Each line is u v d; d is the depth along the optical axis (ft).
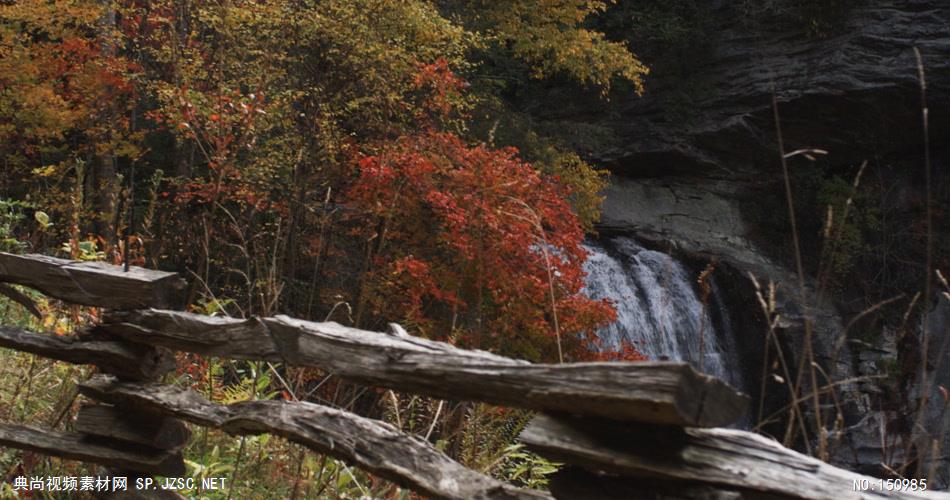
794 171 54.44
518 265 25.76
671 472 5.16
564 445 5.53
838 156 55.06
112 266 9.41
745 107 53.93
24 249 16.97
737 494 5.04
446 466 6.61
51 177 32.53
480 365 6.05
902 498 4.66
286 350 7.57
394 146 28.94
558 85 57.11
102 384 9.24
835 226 51.26
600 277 43.24
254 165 29.66
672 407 4.79
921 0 52.37
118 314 9.01
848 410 38.01
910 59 51.65
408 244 29.73
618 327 41.88
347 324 16.79
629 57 41.86
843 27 53.01
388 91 31.68
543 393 5.51
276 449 11.12
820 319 44.98
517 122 44.09
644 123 54.95
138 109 40.98
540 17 41.73
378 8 31.32
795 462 4.96
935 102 52.08
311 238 31.19
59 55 30.91
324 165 32.04
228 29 30.99
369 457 6.98
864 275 50.85
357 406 16.05
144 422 9.20
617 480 5.58
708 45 55.52
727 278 47.19
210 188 28.94
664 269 46.29
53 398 11.93
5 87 29.76
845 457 36.42
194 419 8.52
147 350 9.04
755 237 52.60
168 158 40.68
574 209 41.32
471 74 45.11
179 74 30.78
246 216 30.78
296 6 31.32
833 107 52.95
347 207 31.07
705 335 45.37
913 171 55.01
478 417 10.87
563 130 48.06
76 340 9.31
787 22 54.19
